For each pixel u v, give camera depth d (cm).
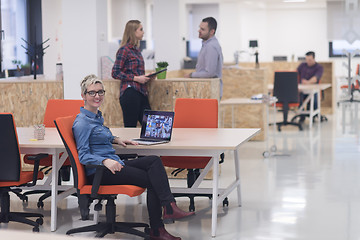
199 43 1802
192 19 1811
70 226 459
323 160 771
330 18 1972
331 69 1376
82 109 411
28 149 438
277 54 2120
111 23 1658
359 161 760
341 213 495
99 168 387
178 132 489
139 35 632
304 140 962
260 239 419
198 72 680
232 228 449
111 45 778
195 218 480
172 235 418
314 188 598
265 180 641
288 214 492
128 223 425
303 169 707
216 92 675
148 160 402
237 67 1029
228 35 1641
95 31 683
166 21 995
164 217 423
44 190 544
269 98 769
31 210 512
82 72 689
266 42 2119
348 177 656
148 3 1831
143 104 642
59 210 513
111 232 419
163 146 411
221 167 725
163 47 1001
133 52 632
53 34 1011
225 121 995
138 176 398
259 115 970
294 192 579
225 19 1641
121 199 556
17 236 124
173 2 989
